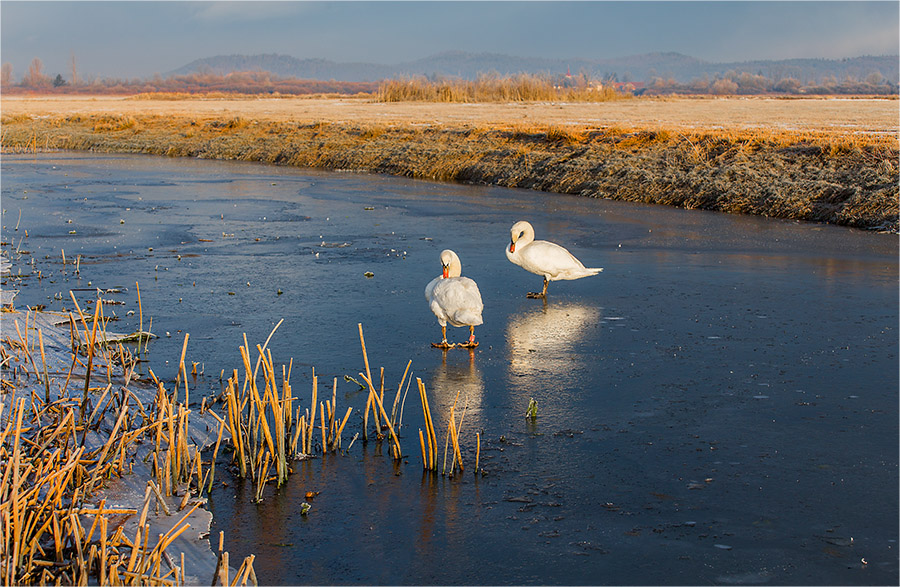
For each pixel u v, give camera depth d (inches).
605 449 299.4
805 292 532.1
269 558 230.7
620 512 255.6
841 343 421.4
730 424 320.8
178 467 263.9
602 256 664.4
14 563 198.2
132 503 254.7
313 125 1974.7
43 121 2564.0
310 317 473.1
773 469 283.6
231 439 305.4
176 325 454.3
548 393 354.6
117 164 1594.5
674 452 296.7
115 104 4200.3
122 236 771.4
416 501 262.8
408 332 443.8
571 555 232.5
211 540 238.4
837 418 325.7
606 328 453.1
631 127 1670.8
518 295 533.6
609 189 1093.1
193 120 2343.8
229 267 623.8
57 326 442.6
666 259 650.8
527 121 2005.4
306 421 319.0
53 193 1112.8
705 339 430.6
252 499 263.3
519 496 265.9
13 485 208.7
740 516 253.1
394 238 761.6
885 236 758.5
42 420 294.7
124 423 294.4
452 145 1524.4
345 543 239.1
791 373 377.1
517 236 522.0
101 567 199.3
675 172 1089.4
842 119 1999.3
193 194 1116.5
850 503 260.5
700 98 4714.6
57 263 637.9
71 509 216.7
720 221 863.7
